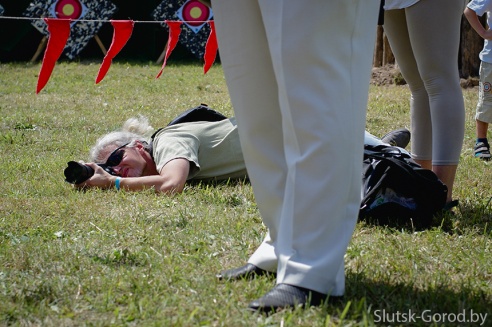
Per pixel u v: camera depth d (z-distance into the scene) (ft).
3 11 46.19
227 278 8.63
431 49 11.69
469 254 9.88
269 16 7.47
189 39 47.16
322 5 7.29
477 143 18.07
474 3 16.03
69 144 18.90
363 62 7.64
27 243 10.35
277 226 8.26
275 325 7.19
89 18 45.85
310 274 7.49
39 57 49.47
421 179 11.42
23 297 8.21
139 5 51.31
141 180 13.58
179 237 10.64
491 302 7.96
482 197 13.19
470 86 31.63
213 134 14.80
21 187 14.05
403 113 24.27
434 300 7.95
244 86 8.13
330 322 7.16
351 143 7.54
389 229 11.26
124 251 9.70
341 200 7.54
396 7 11.85
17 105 26.91
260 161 8.20
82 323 7.54
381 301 7.93
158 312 7.70
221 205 12.68
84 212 12.11
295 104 7.43
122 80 36.24
